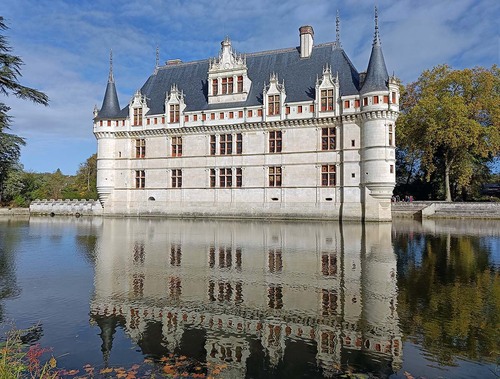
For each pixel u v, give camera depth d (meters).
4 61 17.83
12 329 10.38
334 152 46.53
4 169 20.36
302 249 22.83
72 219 51.56
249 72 54.59
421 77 58.72
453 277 15.48
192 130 53.22
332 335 9.83
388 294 13.09
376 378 7.84
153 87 60.12
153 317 11.19
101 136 57.44
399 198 65.88
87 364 8.49
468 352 8.84
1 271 17.17
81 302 12.56
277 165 49.03
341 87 47.88
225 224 41.94
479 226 39.19
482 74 52.81
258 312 11.46
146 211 55.72
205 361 8.62
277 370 8.20
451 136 49.84
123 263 18.73
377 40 45.09
